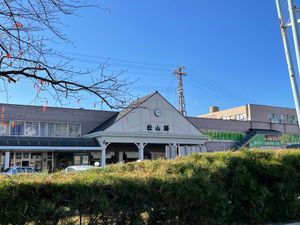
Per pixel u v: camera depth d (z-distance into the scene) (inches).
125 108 262.8
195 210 260.5
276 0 291.9
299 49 280.2
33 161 1283.2
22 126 1304.1
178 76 2117.4
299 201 329.7
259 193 301.6
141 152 1315.2
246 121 1927.9
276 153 332.8
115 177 226.1
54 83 237.8
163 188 241.3
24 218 188.2
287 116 2324.1
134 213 227.1
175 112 1455.5
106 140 1267.2
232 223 287.3
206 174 274.8
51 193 199.9
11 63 224.7
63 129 1398.9
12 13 213.0
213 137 1779.0
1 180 193.5
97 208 210.1
